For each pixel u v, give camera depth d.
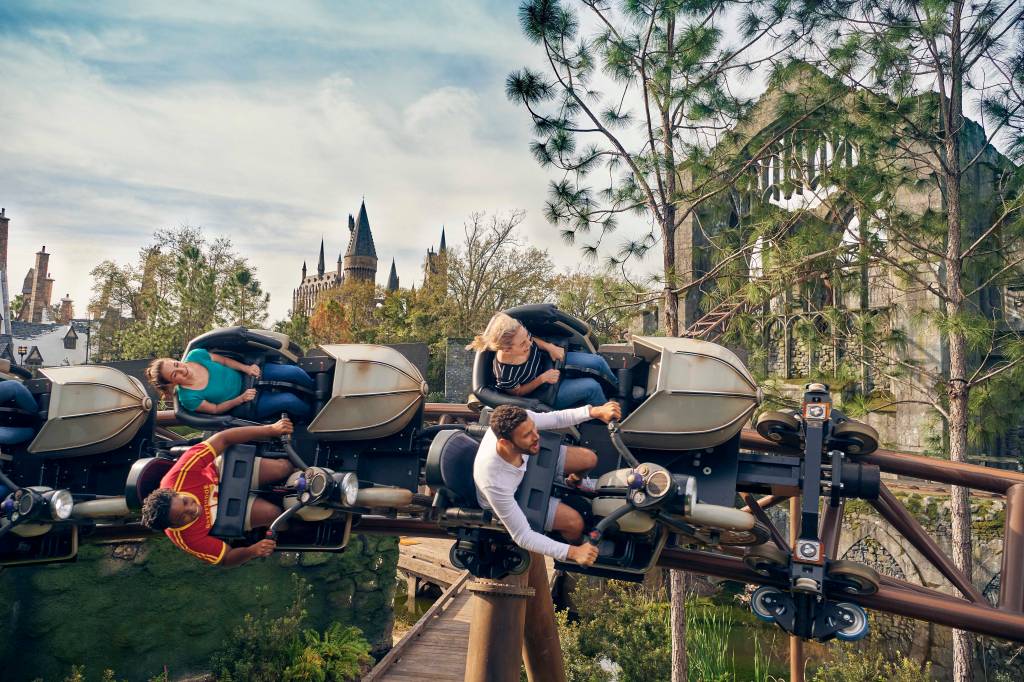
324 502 5.12
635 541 4.67
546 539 4.07
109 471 6.11
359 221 149.50
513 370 4.86
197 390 5.44
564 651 15.41
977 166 19.39
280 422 5.23
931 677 16.17
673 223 13.65
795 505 8.91
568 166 12.45
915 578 17.55
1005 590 5.19
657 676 15.05
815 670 17.39
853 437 4.53
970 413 13.11
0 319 78.62
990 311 18.44
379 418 5.47
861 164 13.34
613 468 4.85
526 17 11.68
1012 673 15.40
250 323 42.38
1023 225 12.63
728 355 4.61
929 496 17.98
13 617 13.36
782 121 13.24
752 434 6.55
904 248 14.05
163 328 39.94
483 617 5.48
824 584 4.48
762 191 13.73
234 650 15.83
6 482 5.48
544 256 48.06
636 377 5.08
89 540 6.73
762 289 12.98
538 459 4.25
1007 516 5.63
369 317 64.69
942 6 11.51
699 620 19.36
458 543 5.03
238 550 5.01
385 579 19.80
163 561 15.28
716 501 4.56
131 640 14.70
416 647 16.62
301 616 16.91
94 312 57.88
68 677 13.73
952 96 13.24
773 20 11.87
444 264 49.84
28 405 5.85
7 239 80.94
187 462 4.86
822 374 14.39
